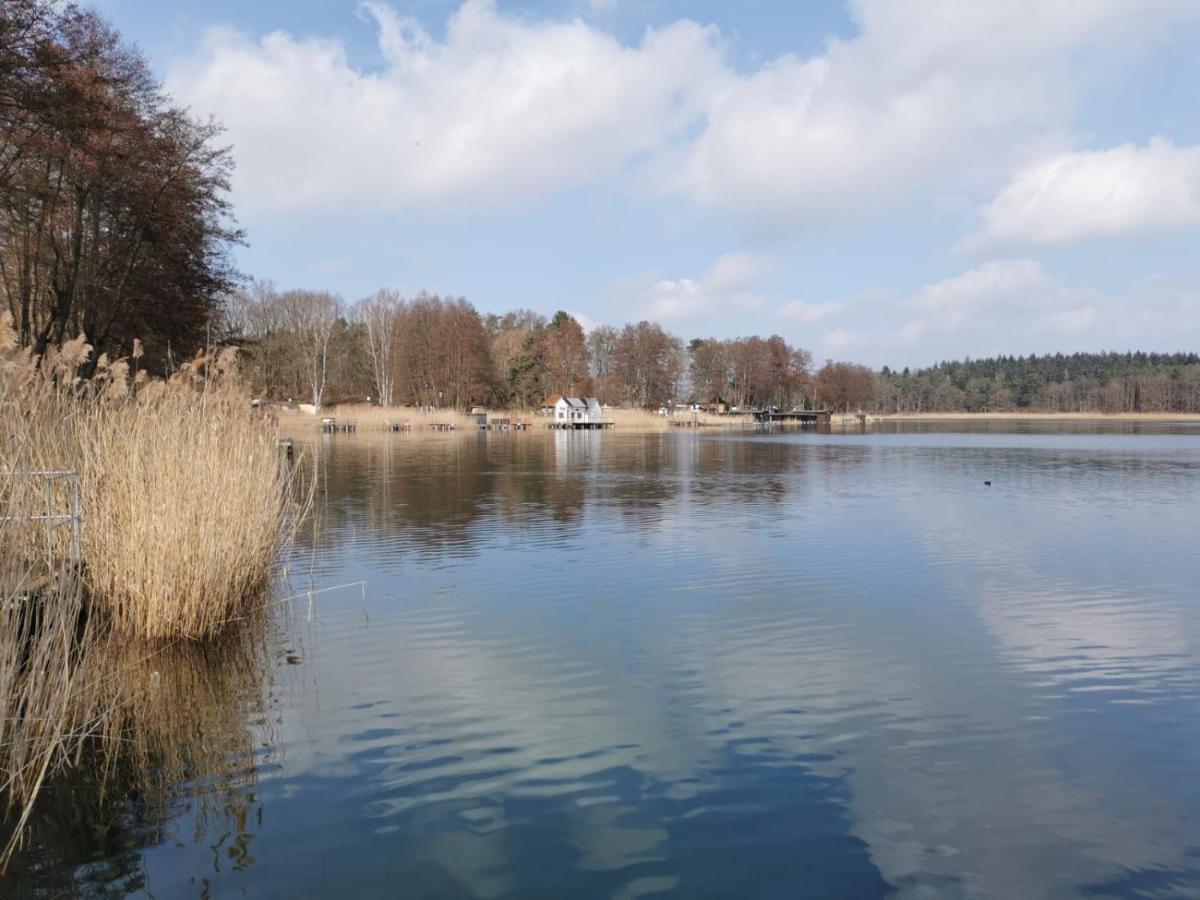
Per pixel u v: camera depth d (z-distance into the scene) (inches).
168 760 227.0
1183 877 171.8
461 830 190.1
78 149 767.1
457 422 2869.1
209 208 1125.1
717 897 164.6
